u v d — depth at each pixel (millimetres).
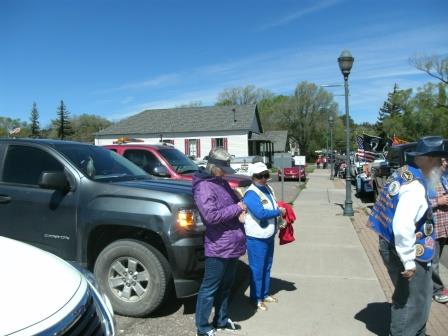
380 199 3934
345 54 13250
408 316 3783
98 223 5027
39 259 3061
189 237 4809
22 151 5648
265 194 5238
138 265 5000
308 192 20406
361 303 5570
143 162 9328
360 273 6840
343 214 12828
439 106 44094
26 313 2414
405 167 3781
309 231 10250
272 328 4844
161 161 9234
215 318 4793
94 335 2717
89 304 2814
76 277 3023
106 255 5051
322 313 5254
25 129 82875
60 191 5277
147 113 45344
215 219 4227
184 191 5086
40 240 5309
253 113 42594
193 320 5039
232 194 4504
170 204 4840
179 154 9922
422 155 3717
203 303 4449
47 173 5031
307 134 74438
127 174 5879
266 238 5277
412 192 3566
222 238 4371
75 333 2547
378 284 6301
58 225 5234
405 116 44656
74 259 5176
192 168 9570
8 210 5453
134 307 4973
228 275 4629
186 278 4828
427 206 3617
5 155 5680
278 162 13438
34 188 5406
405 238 3543
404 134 44469
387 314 5211
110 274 5074
